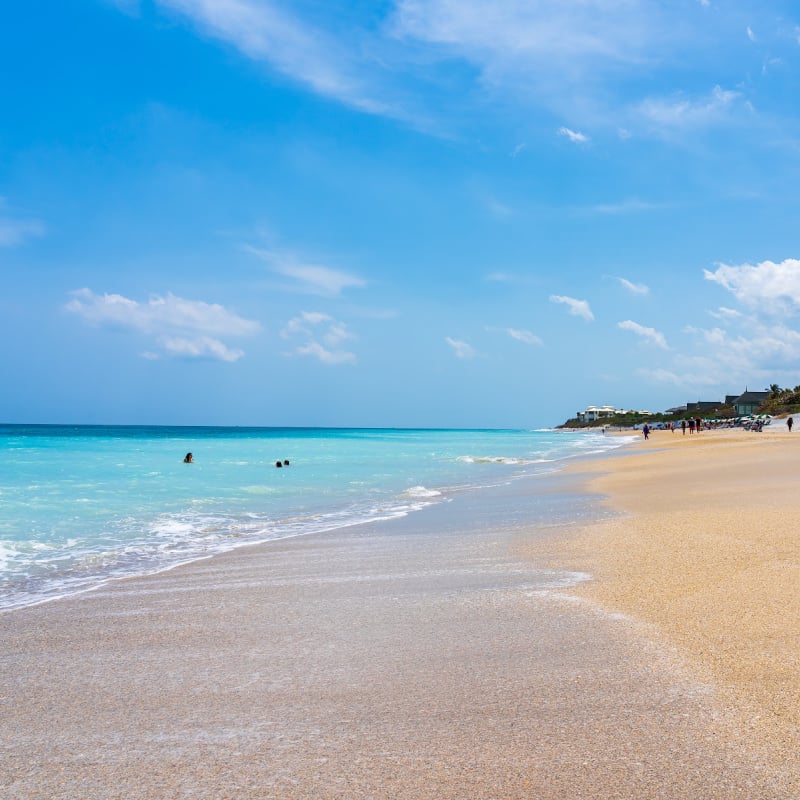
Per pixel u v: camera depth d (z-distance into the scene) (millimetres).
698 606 6934
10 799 3658
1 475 28266
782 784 3637
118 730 4516
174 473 30469
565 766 3887
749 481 19766
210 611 7691
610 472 27844
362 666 5664
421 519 15469
